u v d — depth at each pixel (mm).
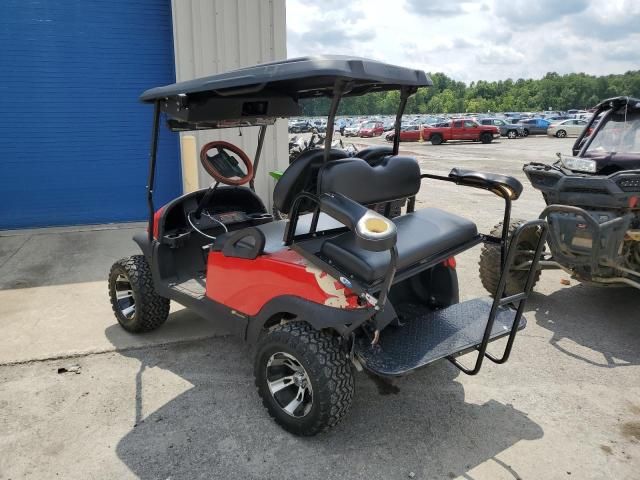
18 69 7109
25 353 3699
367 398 3141
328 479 2480
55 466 2568
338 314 2504
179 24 6980
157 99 3180
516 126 33688
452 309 3164
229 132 7336
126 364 3559
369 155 3055
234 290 3057
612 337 3965
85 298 4762
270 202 7824
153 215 3641
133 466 2568
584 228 3932
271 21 7227
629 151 4348
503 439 2773
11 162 7340
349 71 2357
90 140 7551
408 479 2480
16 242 6812
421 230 2973
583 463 2592
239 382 3332
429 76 2850
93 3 7172
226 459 2615
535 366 3535
